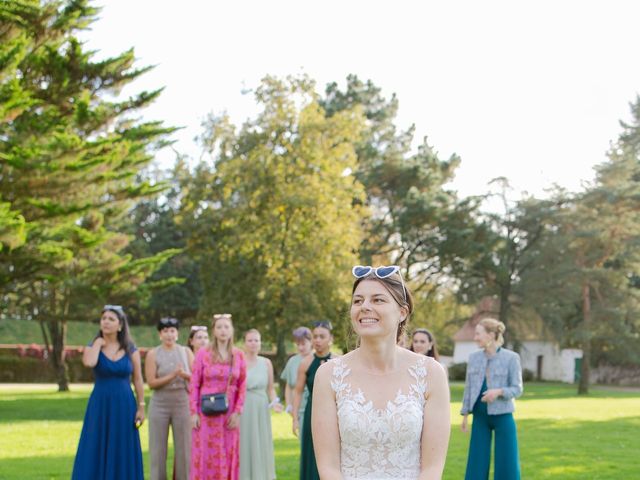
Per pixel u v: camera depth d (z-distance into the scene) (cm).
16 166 1908
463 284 5016
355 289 362
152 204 6266
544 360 6269
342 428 350
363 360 358
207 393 880
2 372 4731
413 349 939
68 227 2130
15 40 1956
